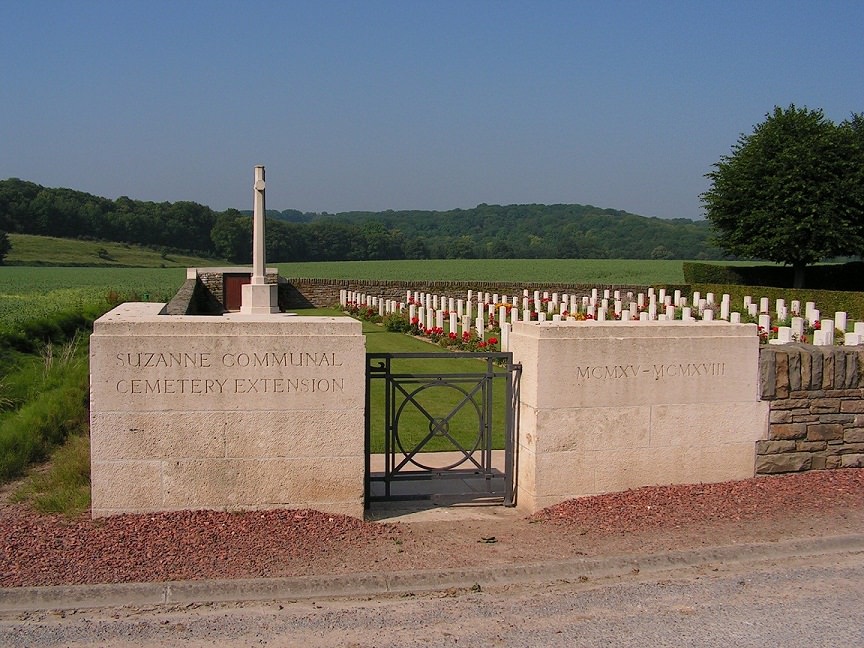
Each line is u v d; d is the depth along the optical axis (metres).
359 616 3.88
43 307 17.33
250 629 3.72
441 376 5.85
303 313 30.38
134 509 5.11
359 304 29.83
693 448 5.89
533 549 4.73
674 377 5.80
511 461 5.88
